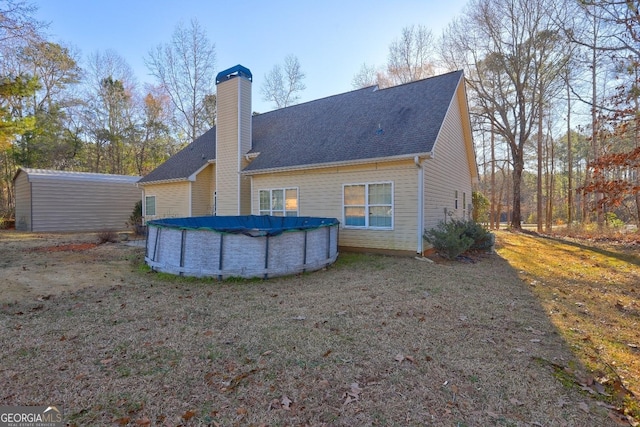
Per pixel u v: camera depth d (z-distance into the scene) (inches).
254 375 112.1
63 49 767.7
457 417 91.9
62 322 159.0
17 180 703.1
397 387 105.9
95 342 136.5
